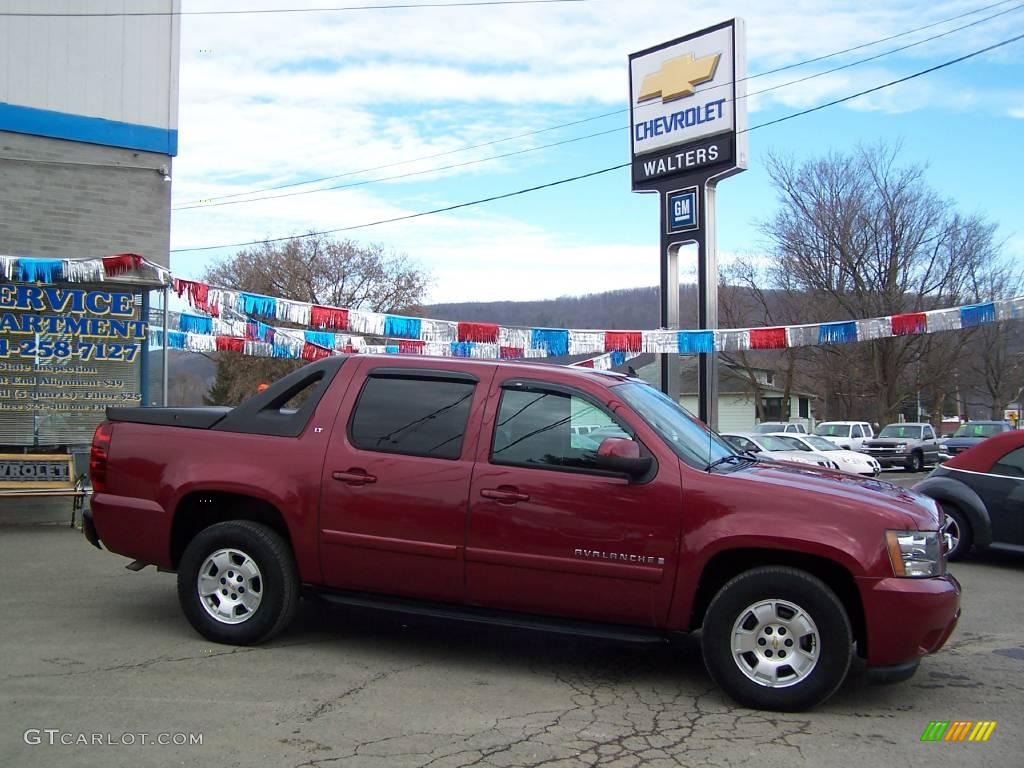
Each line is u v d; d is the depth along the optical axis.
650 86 19.02
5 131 10.15
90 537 6.05
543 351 13.09
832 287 38.25
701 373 18.33
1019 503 9.25
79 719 4.39
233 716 4.49
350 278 45.78
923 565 4.69
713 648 4.84
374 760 3.99
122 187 10.81
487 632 6.23
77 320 10.41
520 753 4.12
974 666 5.75
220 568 5.72
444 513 5.23
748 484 4.89
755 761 4.09
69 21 10.48
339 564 5.47
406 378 5.64
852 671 5.58
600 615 5.04
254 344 12.48
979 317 12.63
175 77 11.12
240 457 5.68
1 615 6.33
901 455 29.64
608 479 5.03
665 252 19.03
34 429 10.23
